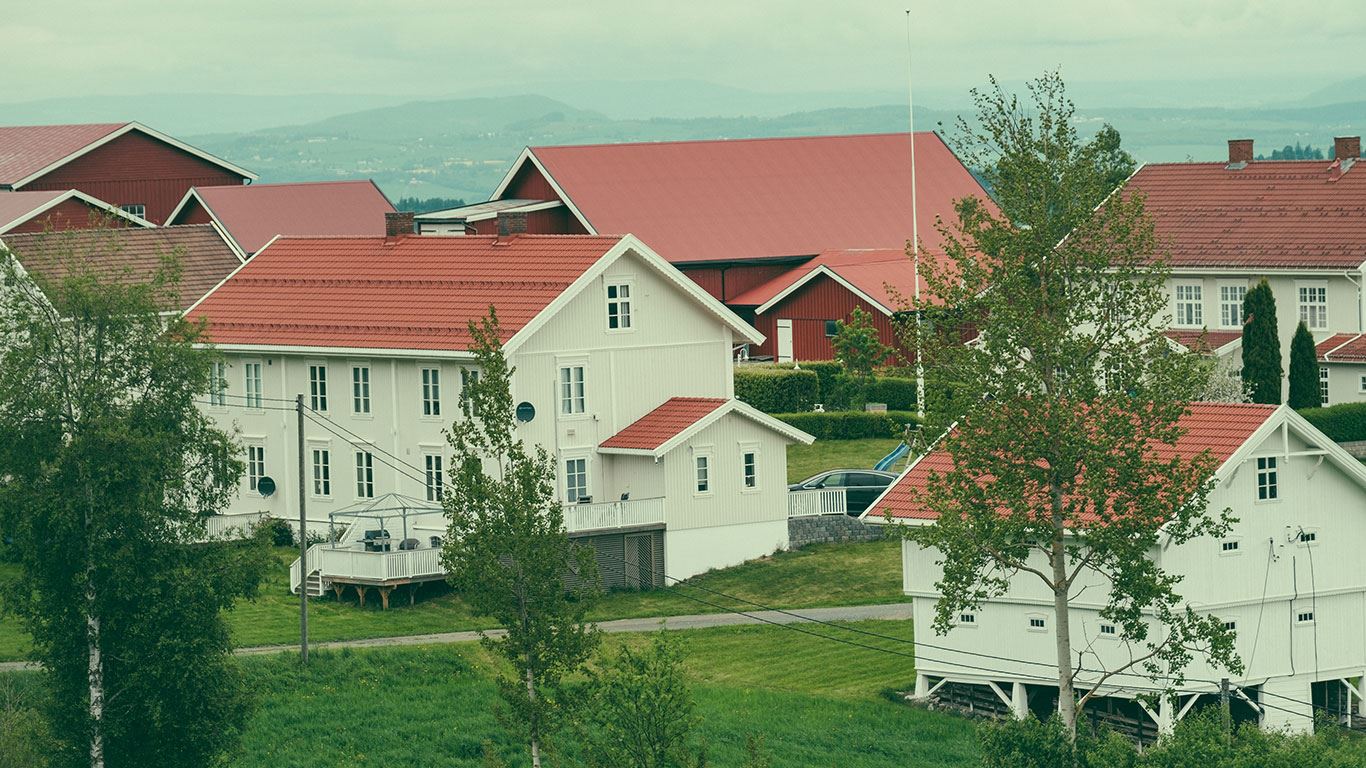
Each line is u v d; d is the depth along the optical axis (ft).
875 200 553.23
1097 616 263.29
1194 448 261.24
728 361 349.61
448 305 335.06
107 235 296.30
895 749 254.88
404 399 332.80
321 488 343.87
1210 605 259.19
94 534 234.58
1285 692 265.13
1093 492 227.81
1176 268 442.91
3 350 240.73
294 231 526.57
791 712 266.98
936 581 274.16
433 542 324.19
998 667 270.05
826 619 308.81
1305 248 433.89
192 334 246.27
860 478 356.38
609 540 323.57
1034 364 233.96
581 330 330.75
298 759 254.27
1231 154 472.03
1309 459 265.54
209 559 239.71
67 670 237.25
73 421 237.25
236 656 280.31
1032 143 236.84
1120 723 264.31
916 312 243.40
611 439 333.01
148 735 239.91
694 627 305.32
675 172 540.11
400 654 284.00
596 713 209.36
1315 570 266.57
